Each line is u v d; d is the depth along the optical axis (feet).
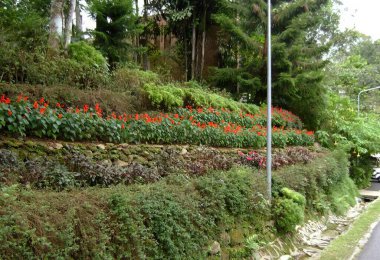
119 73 31.86
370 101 102.68
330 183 35.78
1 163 14.11
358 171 54.60
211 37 59.47
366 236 26.04
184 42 57.21
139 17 54.80
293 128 50.80
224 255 17.40
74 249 10.14
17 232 8.99
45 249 9.49
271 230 22.80
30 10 43.73
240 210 19.33
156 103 31.30
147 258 12.57
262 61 50.19
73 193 12.26
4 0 38.27
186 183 17.02
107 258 10.94
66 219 10.25
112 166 17.63
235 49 57.41
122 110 26.55
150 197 13.71
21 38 27.86
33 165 14.58
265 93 52.54
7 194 10.02
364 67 113.50
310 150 44.60
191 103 35.96
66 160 17.12
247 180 20.95
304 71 51.85
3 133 17.46
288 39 50.65
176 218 14.14
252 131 36.01
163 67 53.88
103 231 11.19
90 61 30.73
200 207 16.26
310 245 25.50
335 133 55.52
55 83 25.43
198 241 15.39
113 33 42.70
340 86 96.89
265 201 21.97
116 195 12.30
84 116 20.92
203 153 25.11
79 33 41.93
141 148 22.76
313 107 55.47
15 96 20.01
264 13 50.70
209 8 55.42
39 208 10.09
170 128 26.43
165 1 54.75
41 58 25.70
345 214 37.19
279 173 26.73
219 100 39.09
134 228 12.16
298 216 23.59
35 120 18.08
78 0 51.65
